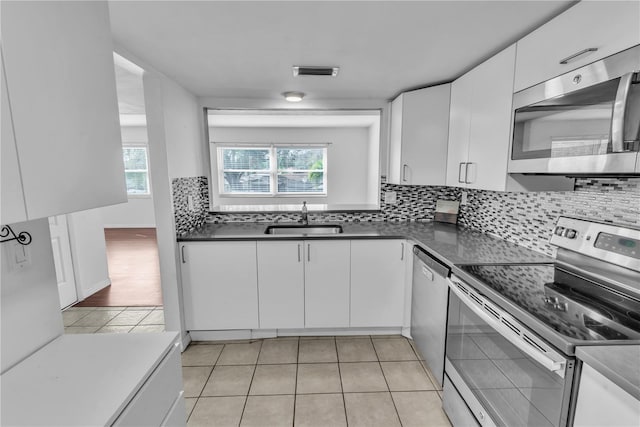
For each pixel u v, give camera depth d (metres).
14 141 0.74
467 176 2.05
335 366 2.19
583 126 1.16
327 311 2.49
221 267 2.39
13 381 0.93
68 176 0.90
